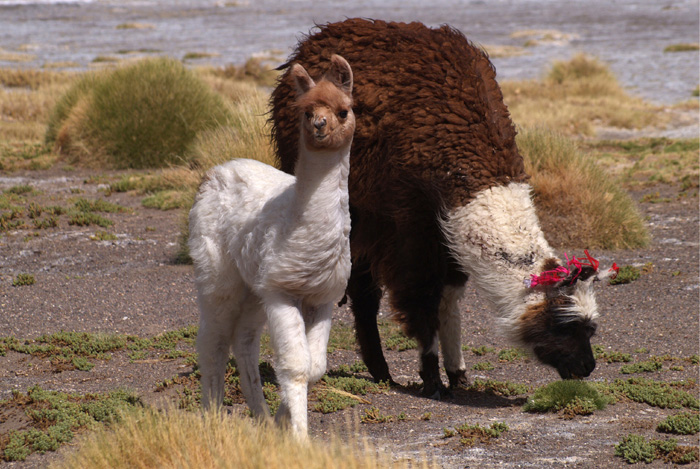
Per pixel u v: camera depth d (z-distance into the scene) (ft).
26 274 78.54
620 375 55.72
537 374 57.06
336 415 46.37
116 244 94.12
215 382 40.37
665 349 61.87
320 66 52.90
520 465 37.68
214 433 33.35
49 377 52.44
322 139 32.40
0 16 591.78
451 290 51.70
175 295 75.31
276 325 34.91
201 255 39.40
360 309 54.19
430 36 52.70
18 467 37.99
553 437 41.88
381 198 49.85
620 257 90.02
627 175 136.26
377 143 49.55
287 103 54.19
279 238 34.73
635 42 408.26
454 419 45.52
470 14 634.02
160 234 99.45
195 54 336.70
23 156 151.53
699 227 103.14
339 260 35.09
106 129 146.00
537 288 45.98
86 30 494.59
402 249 50.03
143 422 34.50
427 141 47.98
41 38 433.07
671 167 139.33
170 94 146.72
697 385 52.29
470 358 61.26
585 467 37.58
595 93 225.35
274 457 29.22
